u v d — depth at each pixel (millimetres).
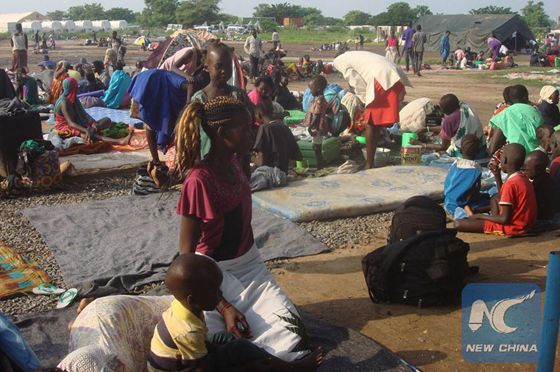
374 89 8938
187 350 3367
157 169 8008
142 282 5574
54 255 6117
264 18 120750
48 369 3162
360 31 89625
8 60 36562
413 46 27281
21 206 7789
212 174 3896
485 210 7238
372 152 9305
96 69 18453
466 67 32344
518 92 9266
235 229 4047
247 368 3564
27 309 5129
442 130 9930
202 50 8016
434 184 8305
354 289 5504
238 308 4012
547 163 7336
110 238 6559
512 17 39906
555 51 34281
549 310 3252
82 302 4727
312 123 9938
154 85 7980
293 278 5746
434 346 4547
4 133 8297
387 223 7242
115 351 3557
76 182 8906
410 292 5078
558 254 3178
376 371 4168
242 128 3855
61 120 10898
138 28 124000
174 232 6730
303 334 3961
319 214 7234
